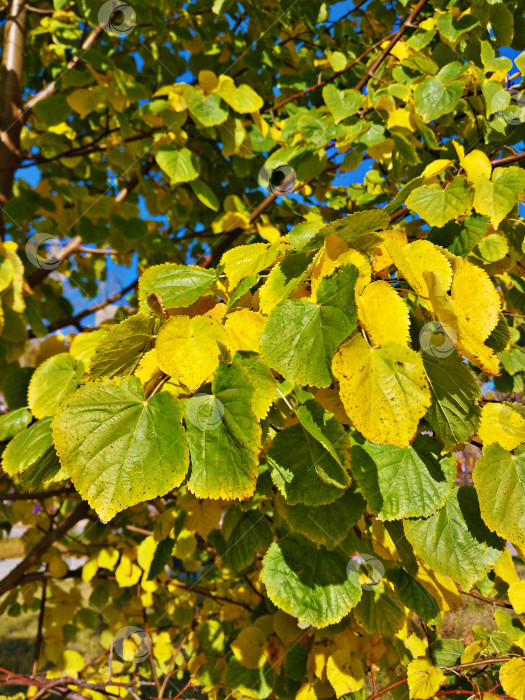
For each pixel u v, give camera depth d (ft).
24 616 9.46
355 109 2.37
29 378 1.92
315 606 1.32
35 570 3.56
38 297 3.38
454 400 1.20
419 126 2.22
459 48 2.33
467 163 1.46
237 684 2.26
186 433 1.06
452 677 2.07
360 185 3.43
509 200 1.39
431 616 1.52
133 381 1.06
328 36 3.50
